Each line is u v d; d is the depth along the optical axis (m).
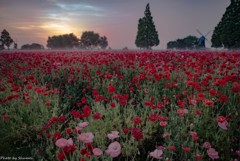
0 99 2.95
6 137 2.32
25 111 2.71
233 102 2.67
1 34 80.75
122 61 7.08
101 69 6.22
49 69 5.32
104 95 3.85
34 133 2.42
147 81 4.24
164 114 2.73
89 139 1.42
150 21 54.47
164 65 4.97
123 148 2.05
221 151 1.94
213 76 4.17
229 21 33.62
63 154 1.36
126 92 4.02
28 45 121.50
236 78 2.96
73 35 115.00
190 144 1.92
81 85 4.62
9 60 8.13
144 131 2.27
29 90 3.41
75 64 6.84
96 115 1.82
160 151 1.56
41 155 1.97
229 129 2.06
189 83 2.77
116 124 2.56
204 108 2.62
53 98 3.39
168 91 3.63
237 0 32.62
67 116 2.97
